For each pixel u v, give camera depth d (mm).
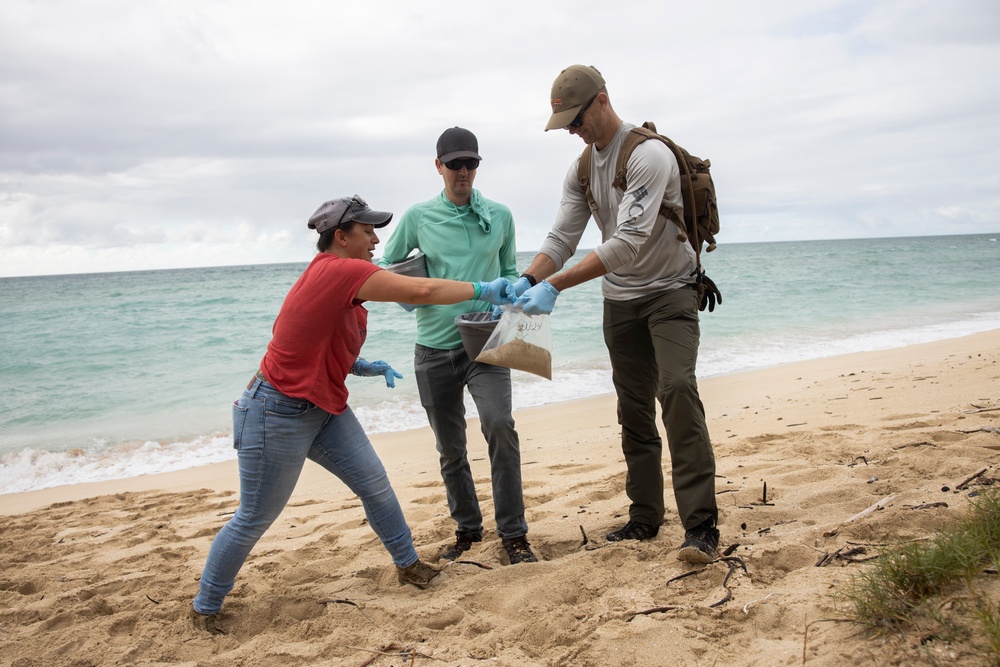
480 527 3975
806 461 4715
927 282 27812
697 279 3432
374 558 3893
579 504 4527
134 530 5109
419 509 4906
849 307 20281
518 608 2975
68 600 3572
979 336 12789
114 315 22688
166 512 5742
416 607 3082
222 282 44594
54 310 24203
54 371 13953
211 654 2963
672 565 3172
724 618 2639
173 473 7555
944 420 5238
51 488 7289
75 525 5488
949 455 4246
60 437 9312
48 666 2875
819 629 2418
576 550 3719
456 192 3705
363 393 10828
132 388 12352
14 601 3705
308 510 5406
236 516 3100
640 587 3004
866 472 4137
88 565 4266
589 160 3469
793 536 3248
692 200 3299
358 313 3105
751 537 3389
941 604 2305
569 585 3082
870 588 2449
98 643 3016
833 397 7316
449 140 3627
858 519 3301
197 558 4305
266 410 3004
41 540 5008
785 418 6508
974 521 2703
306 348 2975
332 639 2854
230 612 3213
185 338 17891
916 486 3795
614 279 3488
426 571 3375
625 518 4066
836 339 14445
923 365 8961
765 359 12297
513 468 3590
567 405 9344
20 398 11672
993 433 4609
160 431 9508
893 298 22344
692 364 3270
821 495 3844
